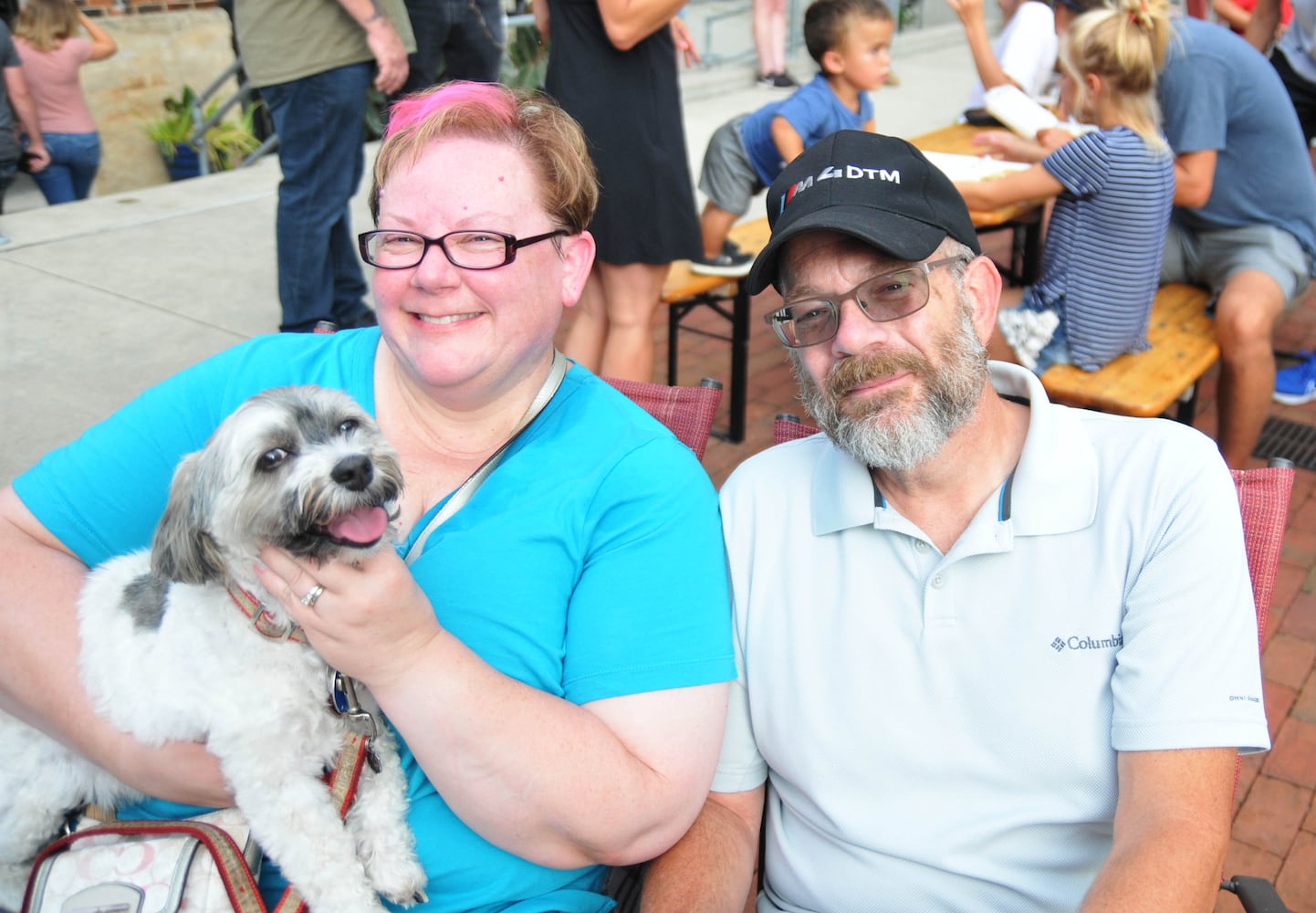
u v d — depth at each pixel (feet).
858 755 6.40
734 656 6.54
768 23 39.17
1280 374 17.89
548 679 6.33
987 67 21.16
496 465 6.74
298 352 7.45
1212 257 15.60
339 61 15.38
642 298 13.88
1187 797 5.51
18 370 16.11
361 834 6.15
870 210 6.15
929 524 6.59
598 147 12.84
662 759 6.05
